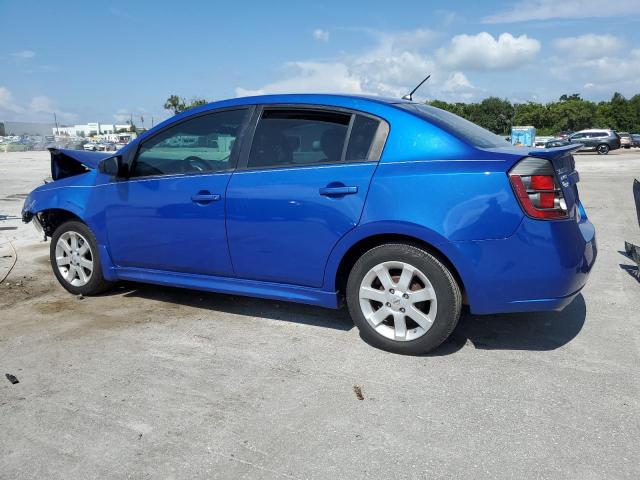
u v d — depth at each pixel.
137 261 4.48
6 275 5.76
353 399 3.00
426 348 3.46
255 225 3.80
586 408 2.87
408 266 3.41
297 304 4.63
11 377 3.25
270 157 3.83
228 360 3.53
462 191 3.21
